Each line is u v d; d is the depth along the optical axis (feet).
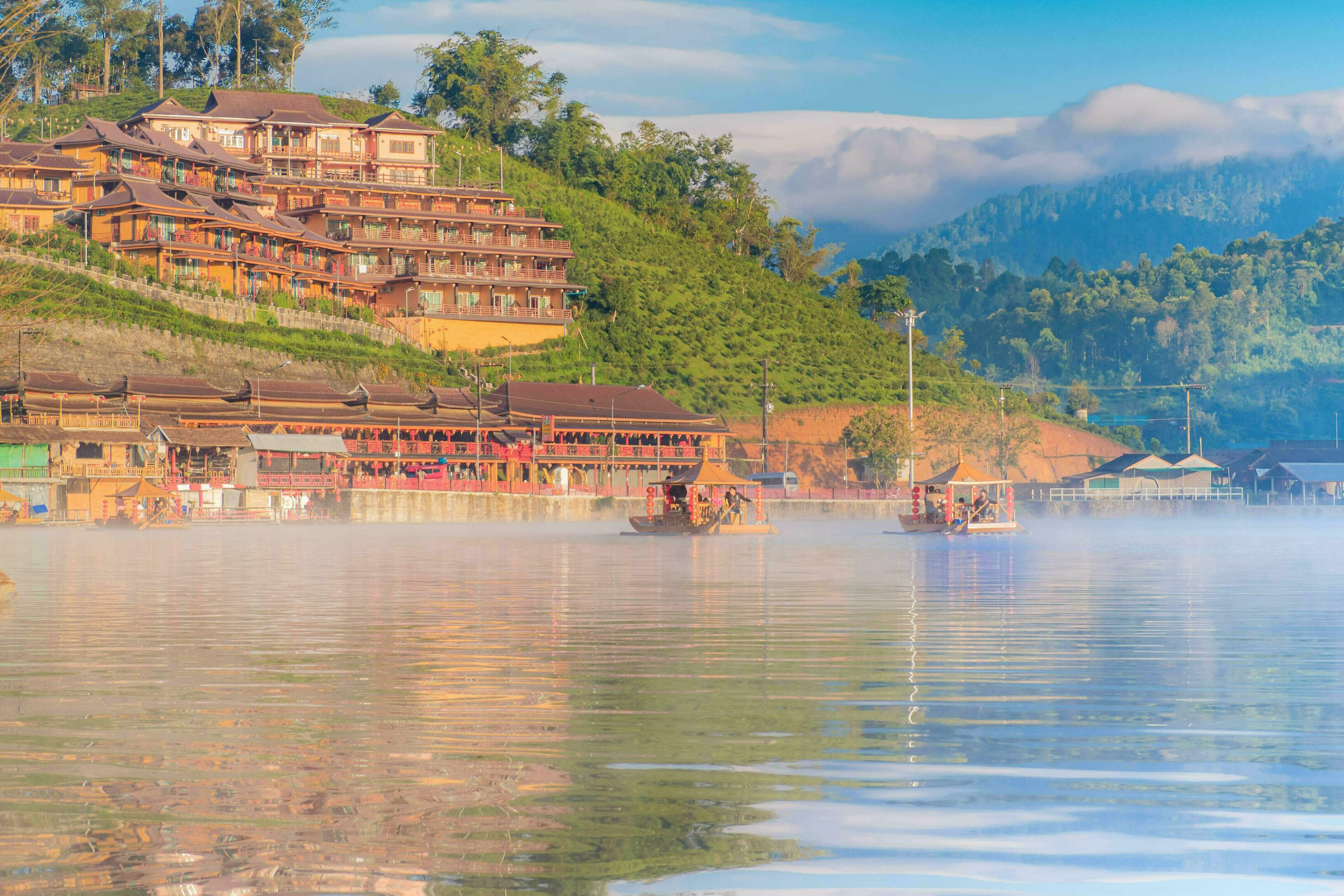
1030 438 652.07
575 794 43.65
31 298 127.85
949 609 115.65
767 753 50.42
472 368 617.62
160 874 34.60
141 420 445.78
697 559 215.51
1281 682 69.56
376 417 497.87
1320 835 38.88
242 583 151.64
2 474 407.85
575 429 540.52
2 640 89.45
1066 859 36.37
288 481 452.35
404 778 45.98
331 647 85.20
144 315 490.49
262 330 539.29
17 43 112.16
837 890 33.73
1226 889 33.91
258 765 47.98
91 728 55.26
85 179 551.59
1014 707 61.26
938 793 44.11
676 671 73.51
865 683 68.85
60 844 37.37
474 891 33.37
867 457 650.43
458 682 69.00
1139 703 62.54
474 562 204.95
